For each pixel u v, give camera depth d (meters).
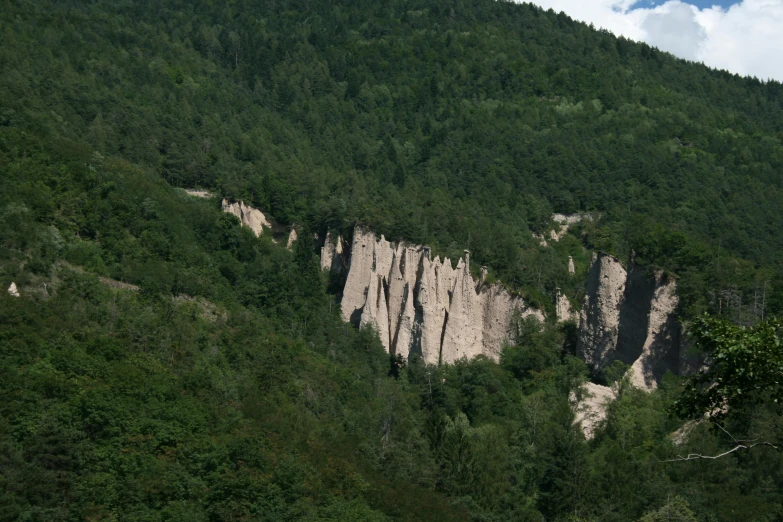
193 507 58.41
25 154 98.19
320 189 137.00
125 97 143.62
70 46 153.62
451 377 108.56
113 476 58.19
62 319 72.50
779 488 73.44
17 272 77.12
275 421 74.12
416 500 71.94
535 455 84.75
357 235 126.25
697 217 147.88
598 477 79.50
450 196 151.75
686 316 99.00
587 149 172.88
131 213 100.44
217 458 62.84
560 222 158.75
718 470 75.88
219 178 131.75
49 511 52.72
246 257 114.88
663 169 166.00
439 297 120.56
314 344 105.50
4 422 57.59
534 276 126.00
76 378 64.62
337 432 79.75
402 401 96.81
